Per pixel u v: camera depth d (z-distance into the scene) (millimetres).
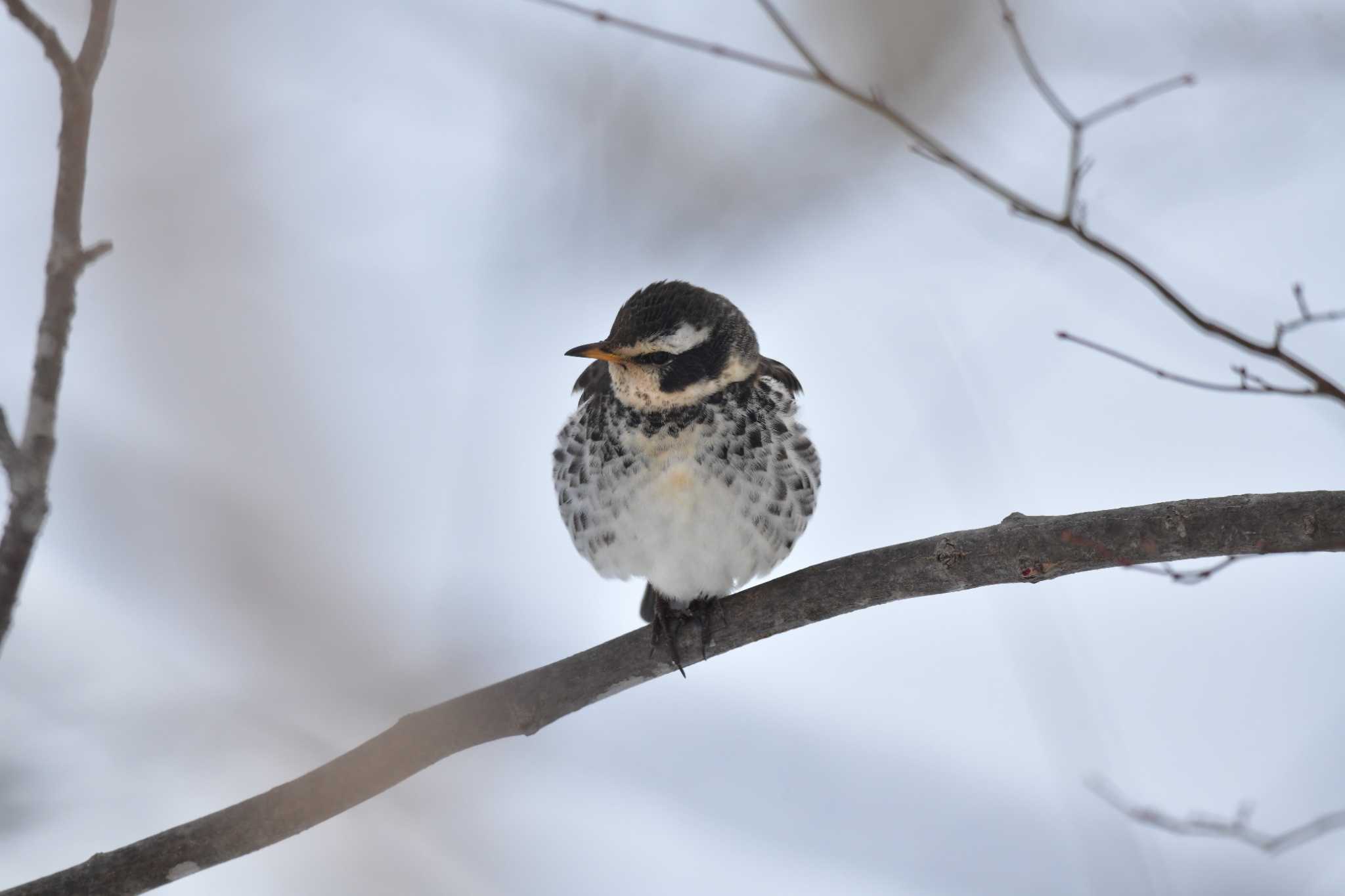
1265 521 9078
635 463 11359
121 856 9461
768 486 11398
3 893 9273
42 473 6625
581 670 10828
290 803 9852
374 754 10211
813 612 10570
